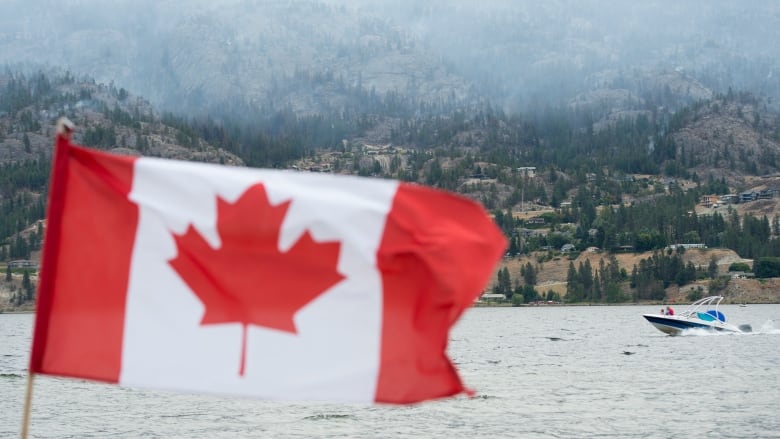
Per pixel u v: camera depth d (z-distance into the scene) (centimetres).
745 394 19700
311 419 16375
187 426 15812
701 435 14550
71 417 17025
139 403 18938
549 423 15775
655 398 19088
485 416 16588
